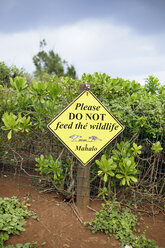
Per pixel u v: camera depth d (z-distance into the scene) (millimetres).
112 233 3053
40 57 18359
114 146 3615
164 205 3688
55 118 3260
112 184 3625
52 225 3068
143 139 3637
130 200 3650
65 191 3617
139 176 3730
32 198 3529
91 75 4406
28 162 4160
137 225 3287
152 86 4715
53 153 3732
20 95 3744
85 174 3354
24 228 2947
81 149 3303
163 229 3266
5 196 3441
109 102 3781
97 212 3201
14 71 6617
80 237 2943
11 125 3447
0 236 2715
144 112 3543
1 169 4172
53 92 3758
